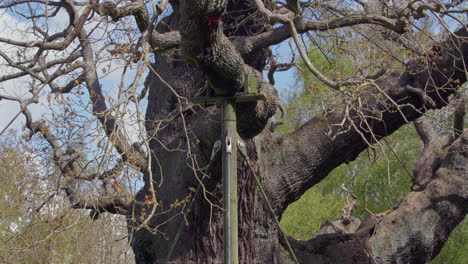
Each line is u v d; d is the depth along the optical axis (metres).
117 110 6.20
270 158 9.57
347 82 6.84
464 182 10.75
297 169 9.60
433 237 10.69
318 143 9.59
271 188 9.52
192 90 9.34
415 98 9.41
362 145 9.71
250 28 9.63
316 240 10.62
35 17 9.32
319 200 22.67
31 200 8.30
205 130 8.52
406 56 9.94
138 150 8.44
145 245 9.59
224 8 6.22
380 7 9.36
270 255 9.60
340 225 13.28
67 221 7.54
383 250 10.39
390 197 20.88
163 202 9.23
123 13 7.95
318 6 8.80
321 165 9.72
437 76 9.38
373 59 9.18
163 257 9.20
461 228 21.06
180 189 8.99
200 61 6.46
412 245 10.57
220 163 8.55
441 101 9.87
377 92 9.35
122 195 6.61
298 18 8.75
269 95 7.83
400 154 19.86
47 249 9.14
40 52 8.20
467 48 9.20
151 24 6.73
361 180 20.80
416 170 12.02
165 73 9.71
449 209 10.70
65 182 7.97
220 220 9.04
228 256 6.04
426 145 12.43
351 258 10.34
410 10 8.34
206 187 8.75
